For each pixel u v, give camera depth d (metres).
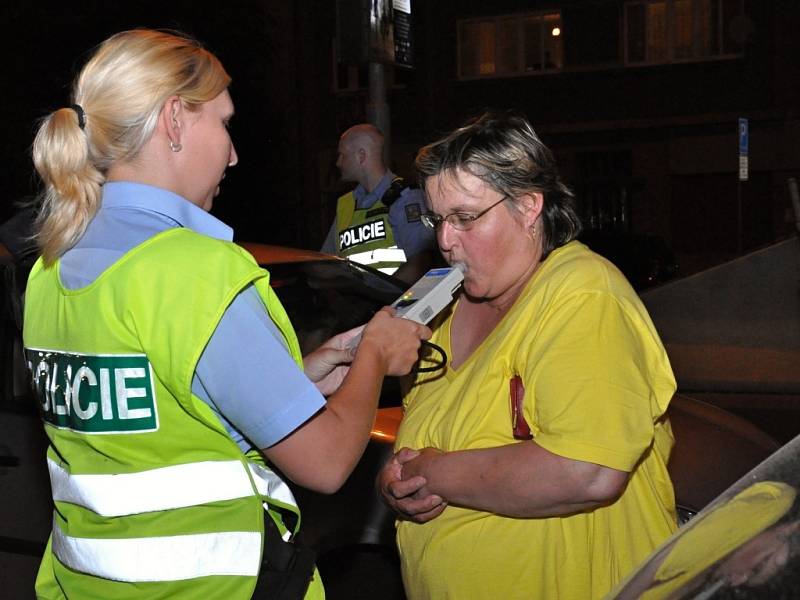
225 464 1.75
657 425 2.19
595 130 22.91
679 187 22.77
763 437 3.79
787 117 21.38
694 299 9.62
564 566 2.02
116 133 1.78
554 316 2.03
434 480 2.08
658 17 22.27
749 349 9.02
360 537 3.36
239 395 1.70
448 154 2.14
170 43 1.83
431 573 2.15
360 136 6.10
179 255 1.72
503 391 2.11
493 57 23.47
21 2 13.54
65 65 13.79
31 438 3.52
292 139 24.19
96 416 1.75
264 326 1.74
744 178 11.10
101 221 1.81
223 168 1.91
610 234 16.72
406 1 7.64
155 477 1.74
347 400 1.87
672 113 22.30
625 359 1.94
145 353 1.71
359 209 6.14
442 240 2.20
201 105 1.85
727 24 21.78
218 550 1.73
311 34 24.16
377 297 4.35
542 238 2.20
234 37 15.95
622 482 1.90
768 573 1.41
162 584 1.73
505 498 1.97
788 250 9.35
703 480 3.34
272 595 1.80
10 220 2.01
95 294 1.74
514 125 2.15
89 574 1.80
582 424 1.89
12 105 13.66
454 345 2.35
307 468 1.77
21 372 3.64
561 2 22.77
